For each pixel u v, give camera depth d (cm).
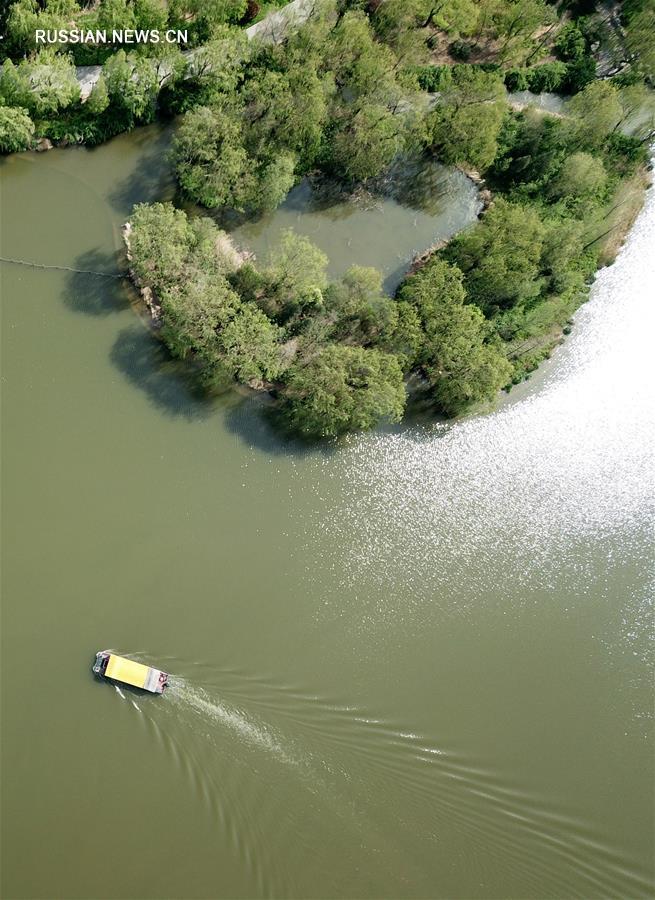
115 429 7000
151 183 8169
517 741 6125
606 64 10162
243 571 6556
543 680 6419
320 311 7600
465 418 7756
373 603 6575
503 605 6738
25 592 6200
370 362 7031
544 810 5878
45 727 5759
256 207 8088
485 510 7250
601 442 7806
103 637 6109
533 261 8069
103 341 7344
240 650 6197
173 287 7125
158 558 6488
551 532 7188
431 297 7600
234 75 8138
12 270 7456
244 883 5400
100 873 5344
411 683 6256
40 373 7094
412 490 7250
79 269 7575
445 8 9438
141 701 5903
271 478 7056
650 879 5709
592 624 6750
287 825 5588
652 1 9944
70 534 6469
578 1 10344
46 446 6806
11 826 5431
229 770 5750
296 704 6072
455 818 5784
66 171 8062
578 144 9012
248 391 7406
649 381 8250
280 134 8125
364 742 5991
